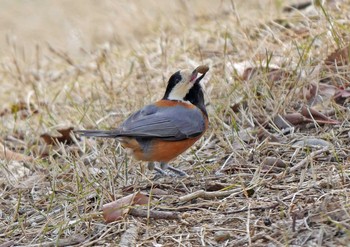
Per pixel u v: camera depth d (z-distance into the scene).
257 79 12.59
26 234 9.85
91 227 9.66
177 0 19.25
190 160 11.62
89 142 12.59
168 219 9.52
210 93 13.02
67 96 14.95
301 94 12.29
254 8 17.19
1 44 20.77
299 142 11.16
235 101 12.55
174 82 11.23
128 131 10.51
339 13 14.54
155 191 10.36
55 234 9.75
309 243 8.27
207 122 11.36
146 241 9.09
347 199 8.87
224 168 10.91
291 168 10.34
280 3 16.39
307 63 12.72
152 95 13.83
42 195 10.98
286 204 9.33
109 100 14.26
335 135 11.12
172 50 15.93
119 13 20.06
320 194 9.38
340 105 11.94
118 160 11.63
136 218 9.64
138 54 16.33
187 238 9.02
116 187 10.79
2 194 11.20
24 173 12.10
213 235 8.98
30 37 21.03
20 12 23.25
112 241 9.27
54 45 19.77
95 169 11.36
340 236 8.26
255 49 14.12
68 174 11.43
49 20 22.19
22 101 15.54
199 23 17.66
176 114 10.86
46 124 13.92
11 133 14.19
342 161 10.33
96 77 16.16
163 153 10.74
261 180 10.13
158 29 17.91
